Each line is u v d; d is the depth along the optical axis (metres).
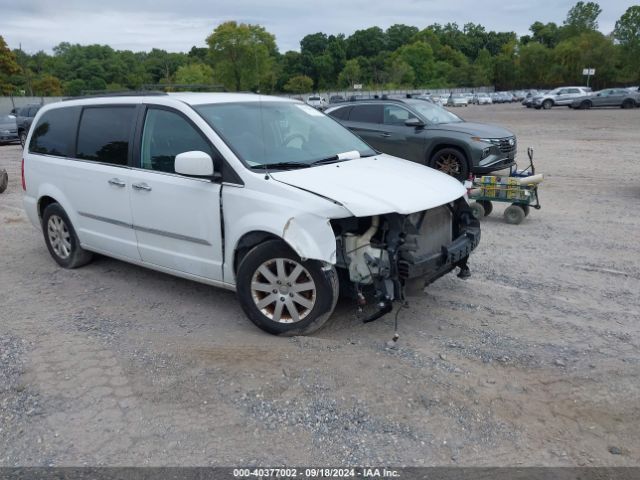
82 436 3.40
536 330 4.68
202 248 4.87
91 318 5.05
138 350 4.39
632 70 85.75
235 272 4.74
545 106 50.03
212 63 78.06
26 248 7.37
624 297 5.43
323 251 4.11
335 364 4.07
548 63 108.06
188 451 3.25
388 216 4.21
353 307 5.05
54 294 5.67
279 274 4.38
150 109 5.28
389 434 3.36
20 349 4.45
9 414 3.63
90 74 100.69
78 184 5.87
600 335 4.59
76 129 5.98
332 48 124.25
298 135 5.28
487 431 3.38
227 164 4.61
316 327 4.39
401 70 107.50
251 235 4.51
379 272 4.18
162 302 5.39
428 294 5.46
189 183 4.81
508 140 11.80
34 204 6.54
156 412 3.61
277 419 3.51
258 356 4.21
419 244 4.42
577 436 3.35
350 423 3.46
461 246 4.65
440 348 4.34
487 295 5.46
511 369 4.04
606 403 3.65
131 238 5.47
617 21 87.19
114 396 3.79
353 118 13.02
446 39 159.38
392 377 3.91
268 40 76.38
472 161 11.48
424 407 3.59
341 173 4.62
